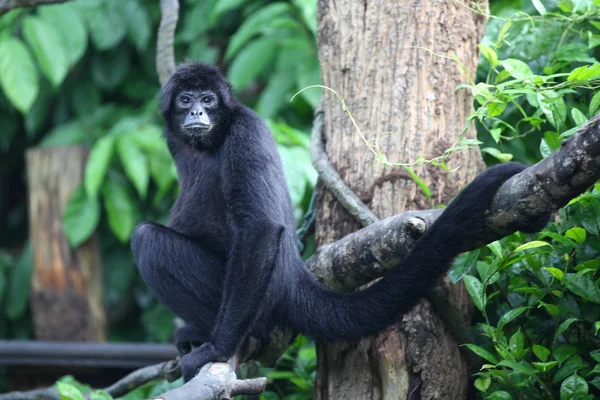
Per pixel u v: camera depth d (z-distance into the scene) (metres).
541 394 9.05
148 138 17.19
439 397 8.99
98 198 18.97
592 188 8.72
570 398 8.12
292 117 18.47
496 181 7.63
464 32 9.45
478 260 9.53
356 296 8.70
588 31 10.17
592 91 10.20
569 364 8.49
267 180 9.16
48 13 17.33
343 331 8.73
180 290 9.36
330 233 9.56
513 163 7.75
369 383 9.08
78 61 19.94
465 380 9.24
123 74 19.95
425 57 9.27
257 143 9.40
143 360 15.52
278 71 17.33
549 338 9.23
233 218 9.05
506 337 9.34
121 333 20.80
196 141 9.99
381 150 9.25
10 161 22.00
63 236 18.20
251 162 9.22
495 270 8.54
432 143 9.19
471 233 7.83
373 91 9.39
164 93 10.49
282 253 9.08
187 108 10.12
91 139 19.22
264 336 9.23
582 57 9.91
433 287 8.27
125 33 19.25
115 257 19.97
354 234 8.81
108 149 16.97
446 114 9.27
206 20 18.73
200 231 9.88
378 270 8.70
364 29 9.52
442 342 9.06
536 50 10.70
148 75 20.39
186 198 10.16
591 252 8.95
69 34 17.31
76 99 19.92
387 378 8.93
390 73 9.33
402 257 8.42
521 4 12.14
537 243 8.12
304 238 10.56
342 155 9.52
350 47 9.56
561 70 10.53
